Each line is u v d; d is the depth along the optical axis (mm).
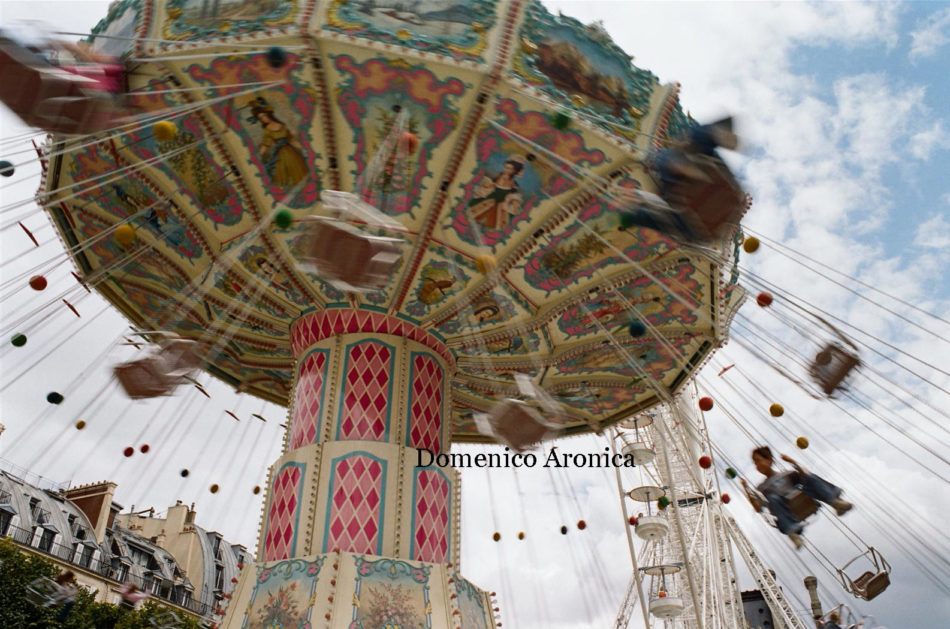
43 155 7520
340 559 9266
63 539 27547
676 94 8391
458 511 10812
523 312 11383
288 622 8891
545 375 13102
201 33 7477
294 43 7496
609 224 9617
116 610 17266
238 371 13828
